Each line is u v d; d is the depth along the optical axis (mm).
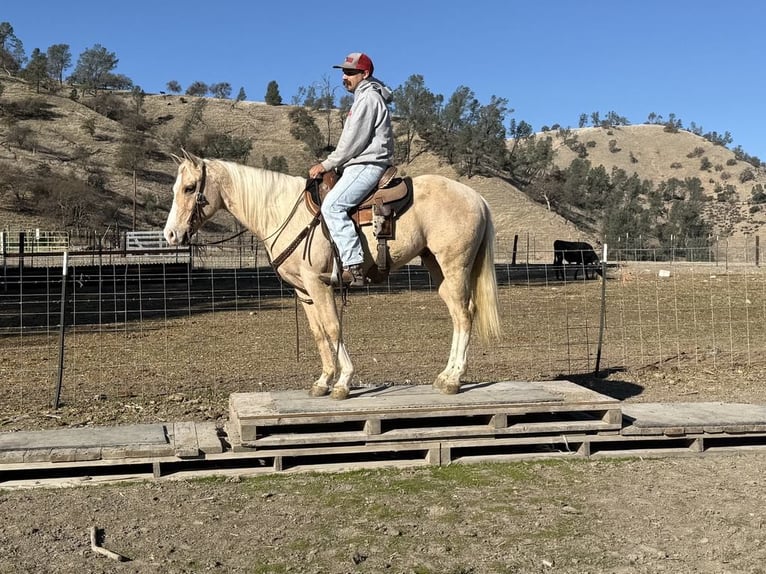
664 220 100188
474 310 6953
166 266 26500
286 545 4688
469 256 6711
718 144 154750
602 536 4797
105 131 100250
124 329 15289
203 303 20469
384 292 22547
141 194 80125
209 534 4879
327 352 6871
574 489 5746
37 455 5859
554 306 19047
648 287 23781
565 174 109438
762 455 6719
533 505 5371
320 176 6430
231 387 9594
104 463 5957
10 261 31656
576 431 6578
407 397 6625
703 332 14531
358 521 5078
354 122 6293
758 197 113375
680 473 6176
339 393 6555
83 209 67500
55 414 8234
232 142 104375
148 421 7914
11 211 64688
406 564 4387
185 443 6191
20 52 133125
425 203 6547
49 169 75625
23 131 83750
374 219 6328
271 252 6660
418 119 107688
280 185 6668
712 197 121625
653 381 10008
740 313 17344
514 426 6508
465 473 6160
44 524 5066
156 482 5977
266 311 18484
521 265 33875
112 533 4910
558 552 4543
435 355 11938
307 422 6133
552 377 10242
